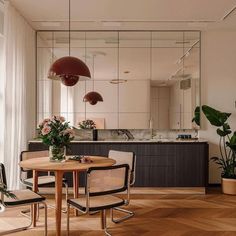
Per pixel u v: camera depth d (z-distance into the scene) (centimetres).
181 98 515
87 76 283
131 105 519
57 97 510
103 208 262
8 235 299
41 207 389
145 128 519
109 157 373
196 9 405
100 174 264
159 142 460
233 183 454
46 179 371
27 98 461
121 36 516
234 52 510
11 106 388
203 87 512
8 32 375
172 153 459
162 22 460
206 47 512
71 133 313
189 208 388
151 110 519
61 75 283
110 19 445
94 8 400
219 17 438
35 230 314
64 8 400
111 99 518
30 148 452
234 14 425
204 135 511
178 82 518
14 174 392
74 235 299
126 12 416
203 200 427
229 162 482
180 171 459
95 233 305
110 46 519
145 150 459
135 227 321
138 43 520
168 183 458
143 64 521
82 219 346
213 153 510
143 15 429
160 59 520
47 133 304
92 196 269
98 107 516
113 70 520
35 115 504
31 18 440
